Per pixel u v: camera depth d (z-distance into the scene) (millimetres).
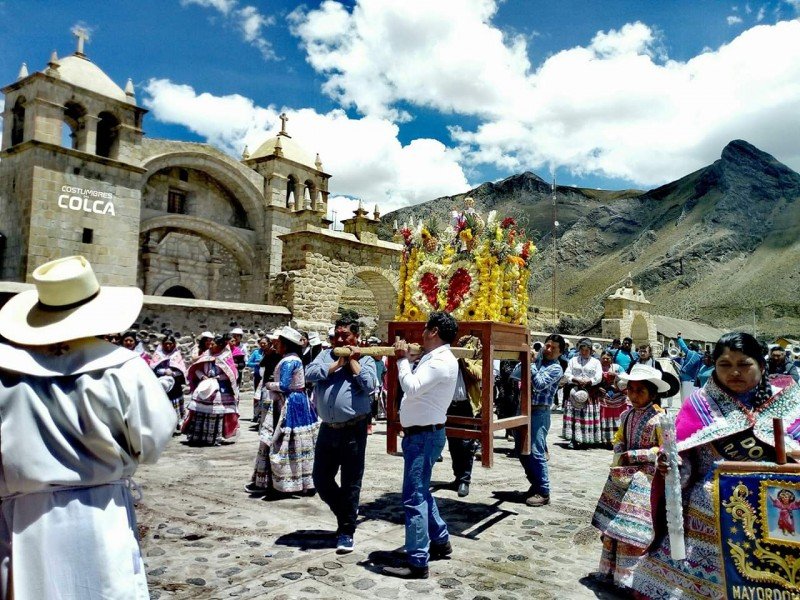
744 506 2939
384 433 11531
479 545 5074
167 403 2459
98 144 26906
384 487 7012
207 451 9219
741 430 3150
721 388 3311
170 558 4551
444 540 4730
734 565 2928
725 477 3010
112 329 2311
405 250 7105
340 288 23594
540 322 63094
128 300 2525
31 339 2221
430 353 4473
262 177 32438
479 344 6523
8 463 2127
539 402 6602
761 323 95562
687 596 3227
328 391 4770
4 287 14094
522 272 6527
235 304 19734
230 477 7453
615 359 12320
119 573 2234
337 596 3895
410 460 4395
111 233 24891
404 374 4441
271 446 6492
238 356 13016
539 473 6496
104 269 24562
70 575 2141
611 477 4262
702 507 3258
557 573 4441
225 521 5574
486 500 6625
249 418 13758
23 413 2152
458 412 6508
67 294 2357
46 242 22984
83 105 24500
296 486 6461
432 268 6664
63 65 24812
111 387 2266
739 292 107688
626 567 3973
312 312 22312
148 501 6207
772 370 9719
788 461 3012
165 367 9953
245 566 4414
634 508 3992
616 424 10711
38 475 2129
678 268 124000
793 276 105062
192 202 30938
